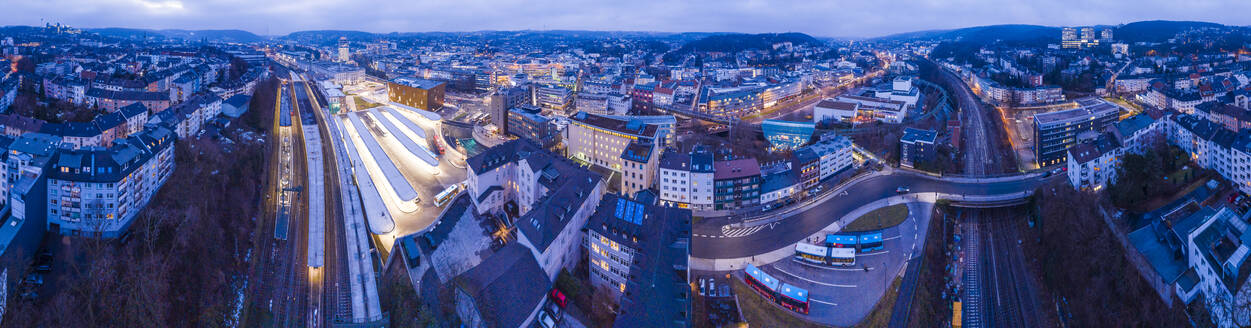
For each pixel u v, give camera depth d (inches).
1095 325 6555.1
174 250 6761.8
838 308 6791.3
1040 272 7849.4
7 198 7273.6
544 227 6628.9
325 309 6574.8
